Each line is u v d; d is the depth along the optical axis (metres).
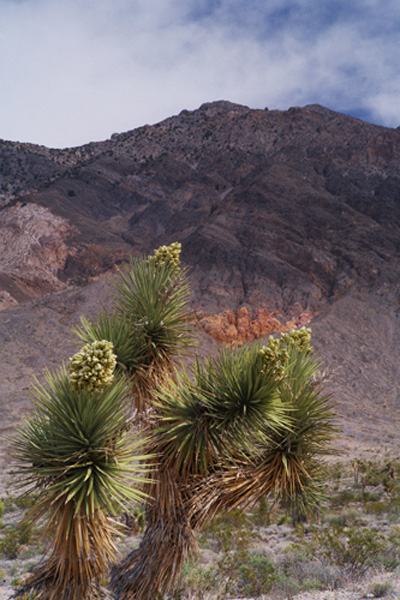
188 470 3.80
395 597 7.41
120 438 3.32
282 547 14.99
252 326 125.88
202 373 3.90
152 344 4.16
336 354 112.38
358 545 11.21
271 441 3.82
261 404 3.66
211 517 3.77
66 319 118.12
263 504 20.83
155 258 4.62
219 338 121.31
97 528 3.22
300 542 14.62
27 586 3.50
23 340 108.69
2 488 21.48
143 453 3.83
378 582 8.75
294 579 9.70
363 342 119.44
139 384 4.09
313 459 3.99
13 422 62.97
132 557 4.02
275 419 3.59
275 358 3.66
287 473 3.53
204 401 3.71
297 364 4.07
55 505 3.14
